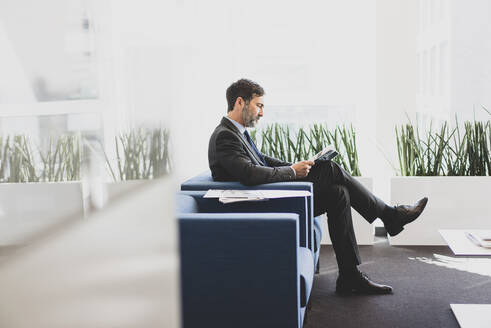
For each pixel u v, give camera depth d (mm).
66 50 838
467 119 3807
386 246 3518
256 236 1677
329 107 4141
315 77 4141
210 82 3852
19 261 387
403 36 3719
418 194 3439
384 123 3779
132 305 685
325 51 4109
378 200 2701
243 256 1687
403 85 3744
